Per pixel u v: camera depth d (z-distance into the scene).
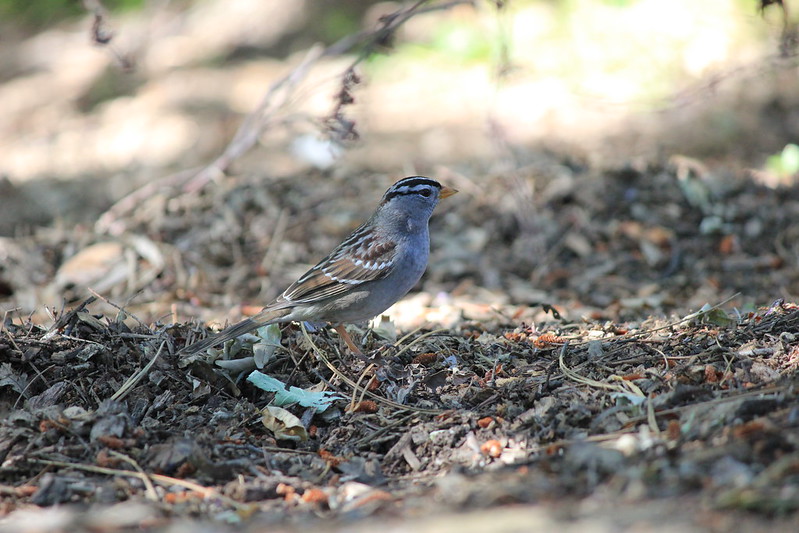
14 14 26.81
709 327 8.20
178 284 11.93
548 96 18.58
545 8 21.62
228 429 7.25
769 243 12.50
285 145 17.86
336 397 7.59
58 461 6.61
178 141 18.66
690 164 14.27
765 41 18.39
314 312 8.34
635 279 11.98
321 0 24.11
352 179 14.74
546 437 6.59
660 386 7.05
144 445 6.84
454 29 21.28
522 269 12.45
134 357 8.05
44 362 7.80
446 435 6.82
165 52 23.64
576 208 13.31
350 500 6.03
